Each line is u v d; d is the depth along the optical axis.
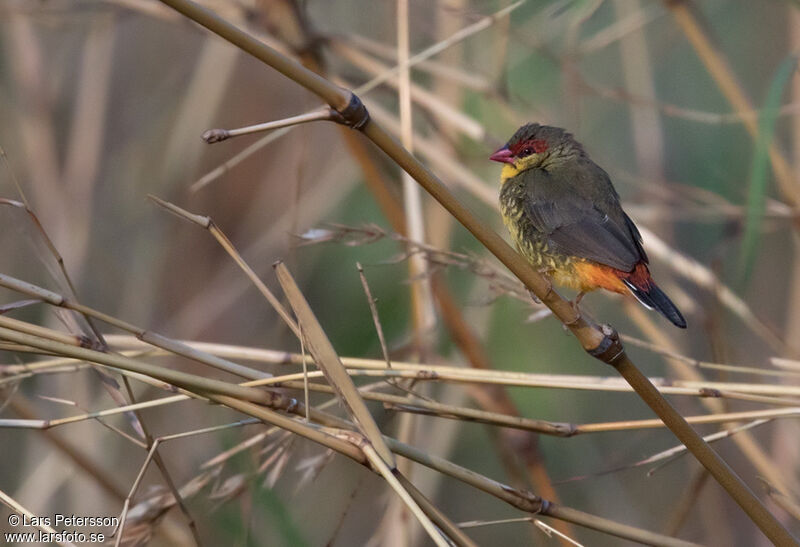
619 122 13.48
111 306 12.09
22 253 11.49
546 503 6.15
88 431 10.38
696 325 12.06
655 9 11.68
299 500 10.95
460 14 9.77
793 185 9.78
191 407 10.70
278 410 6.14
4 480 10.88
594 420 12.41
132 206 12.40
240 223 12.60
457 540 5.74
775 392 6.95
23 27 11.96
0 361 10.72
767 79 13.60
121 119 12.70
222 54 12.11
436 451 10.73
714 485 10.97
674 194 10.89
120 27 12.79
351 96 5.04
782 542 5.75
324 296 12.12
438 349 11.17
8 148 12.02
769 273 12.75
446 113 10.17
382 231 7.80
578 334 5.82
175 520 8.38
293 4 10.09
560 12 12.05
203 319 11.87
